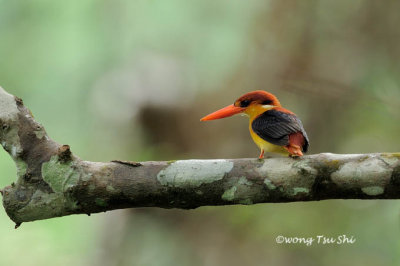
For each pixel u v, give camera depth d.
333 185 4.64
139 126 12.20
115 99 12.46
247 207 10.24
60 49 13.26
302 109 11.02
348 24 11.27
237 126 11.73
